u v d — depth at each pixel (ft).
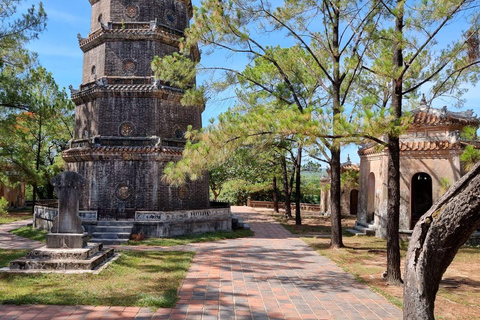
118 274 37.93
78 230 43.01
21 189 136.05
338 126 33.47
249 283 36.17
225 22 49.03
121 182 67.10
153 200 66.85
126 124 69.21
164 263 43.98
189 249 54.54
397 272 36.58
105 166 67.51
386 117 32.24
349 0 49.16
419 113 68.85
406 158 66.44
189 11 80.48
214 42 50.44
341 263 45.50
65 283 34.09
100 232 61.98
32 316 25.89
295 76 65.05
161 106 70.33
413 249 17.08
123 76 70.33
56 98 105.19
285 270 42.01
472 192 15.71
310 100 70.38
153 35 69.92
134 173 67.46
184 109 73.56
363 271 41.47
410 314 16.48
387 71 36.35
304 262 46.47
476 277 39.68
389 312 28.53
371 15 50.65
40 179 83.56
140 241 59.88
